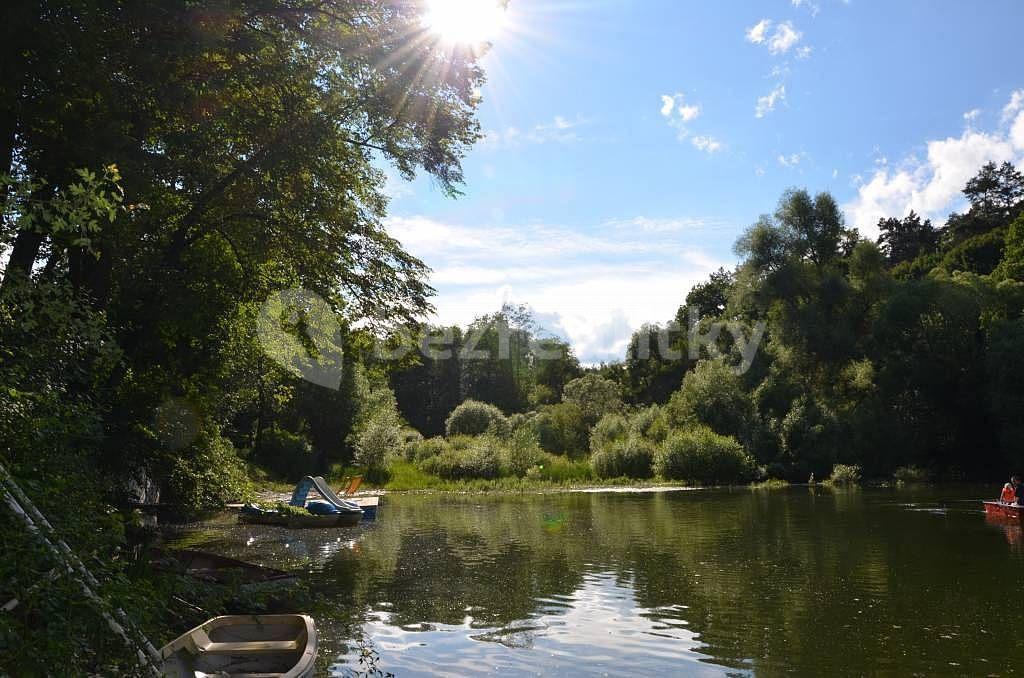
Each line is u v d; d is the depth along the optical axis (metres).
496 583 13.23
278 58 13.02
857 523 21.86
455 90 14.85
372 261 16.48
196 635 7.39
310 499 25.44
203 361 17.11
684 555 16.23
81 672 4.85
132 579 7.77
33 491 5.46
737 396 45.66
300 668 6.58
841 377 48.22
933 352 43.97
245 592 9.30
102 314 8.86
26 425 6.87
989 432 42.69
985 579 13.41
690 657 8.83
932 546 17.30
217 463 17.73
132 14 9.86
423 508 27.83
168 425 15.99
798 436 42.56
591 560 15.65
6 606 4.70
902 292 45.25
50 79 9.51
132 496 15.75
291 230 15.08
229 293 15.66
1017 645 9.27
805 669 8.40
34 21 8.88
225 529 21.55
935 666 8.49
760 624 10.30
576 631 9.91
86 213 6.53
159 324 14.47
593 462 42.97
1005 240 54.12
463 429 54.38
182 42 10.40
